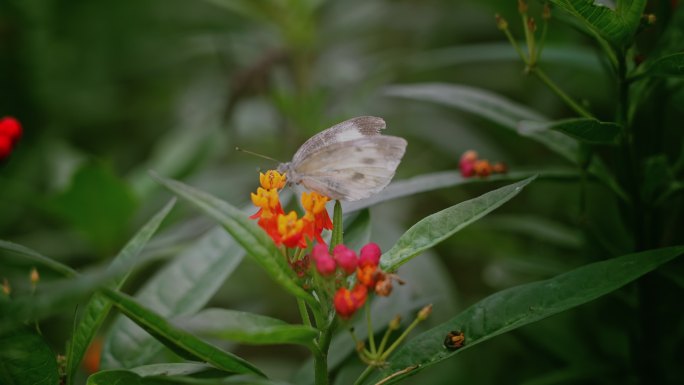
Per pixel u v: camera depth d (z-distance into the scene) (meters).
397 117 0.85
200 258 0.57
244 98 0.82
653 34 0.62
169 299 0.56
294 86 0.81
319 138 0.53
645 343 0.58
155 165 0.78
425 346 0.52
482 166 0.58
